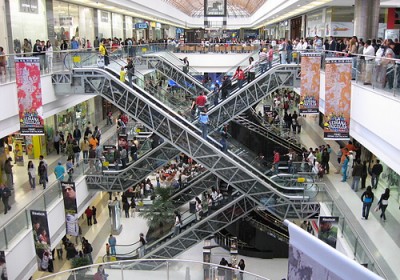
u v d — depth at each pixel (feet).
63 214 54.65
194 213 64.49
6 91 46.29
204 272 34.06
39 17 84.79
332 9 104.73
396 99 36.04
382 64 40.47
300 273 13.93
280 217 58.49
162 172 87.61
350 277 12.07
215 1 137.90
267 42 127.44
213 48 126.00
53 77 58.90
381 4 91.30
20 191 56.95
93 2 98.53
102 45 63.98
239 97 69.21
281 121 104.42
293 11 123.85
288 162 66.95
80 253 60.64
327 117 46.47
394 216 48.73
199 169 86.63
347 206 51.83
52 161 71.97
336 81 45.52
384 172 59.82
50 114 59.00
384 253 39.83
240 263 59.06
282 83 68.23
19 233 43.34
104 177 66.90
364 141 45.78
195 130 61.26
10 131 48.47
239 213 61.52
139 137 84.94
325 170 65.98
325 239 43.91
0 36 68.69
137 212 81.82
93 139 71.97
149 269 34.78
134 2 111.45
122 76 60.49
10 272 40.22
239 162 61.21
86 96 77.77
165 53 115.75
